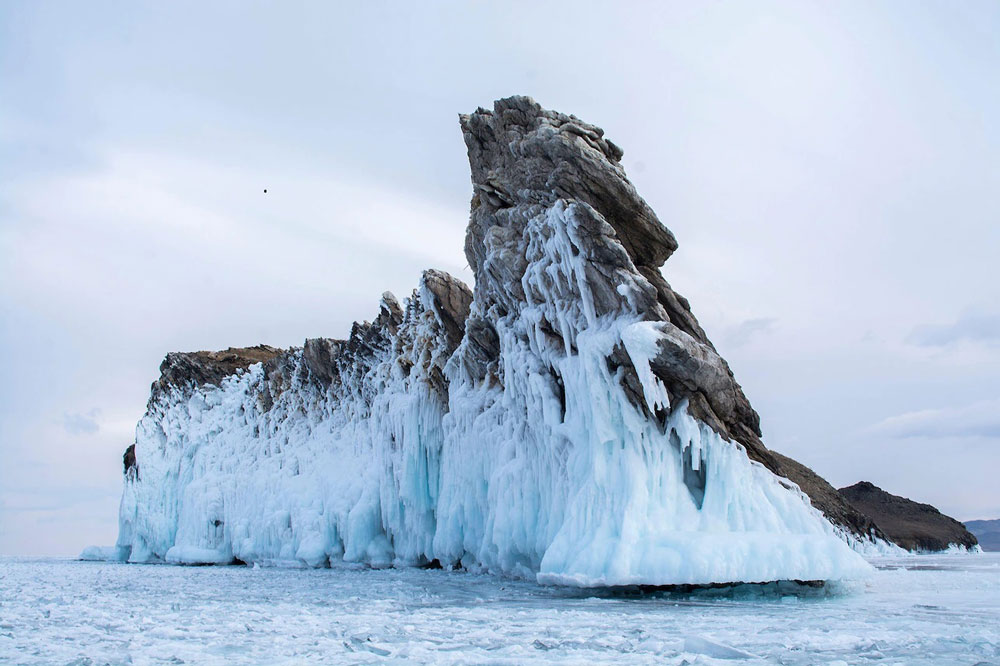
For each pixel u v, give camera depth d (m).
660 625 15.28
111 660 12.18
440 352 38.19
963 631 13.70
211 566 52.34
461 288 38.03
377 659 12.10
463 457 32.75
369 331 48.41
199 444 62.50
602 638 13.62
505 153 30.81
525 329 29.16
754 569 19.59
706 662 11.12
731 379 24.39
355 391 48.91
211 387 64.75
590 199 27.22
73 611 20.23
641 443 23.03
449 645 13.42
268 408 58.44
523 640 13.70
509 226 30.22
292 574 38.16
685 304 26.08
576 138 27.84
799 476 40.53
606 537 22.09
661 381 22.62
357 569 41.28
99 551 72.56
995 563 34.44
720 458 22.36
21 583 34.03
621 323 24.14
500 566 29.06
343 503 43.69
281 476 51.88
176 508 62.53
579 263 25.34
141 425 67.06
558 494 26.00
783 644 12.60
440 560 34.59
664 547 20.62
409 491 37.47
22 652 13.11
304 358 54.78
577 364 25.69
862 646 12.28
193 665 11.73
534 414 27.53
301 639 14.36
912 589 22.12
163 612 20.11
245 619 18.12
